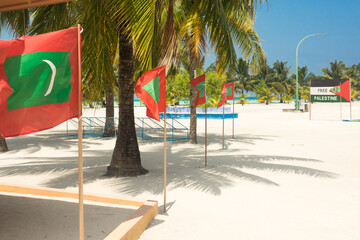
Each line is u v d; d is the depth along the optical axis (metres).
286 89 84.38
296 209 5.27
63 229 4.27
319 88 26.52
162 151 12.04
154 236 4.20
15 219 4.63
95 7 6.14
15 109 2.70
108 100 17.61
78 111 2.88
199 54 14.74
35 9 10.97
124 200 5.30
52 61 2.77
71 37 2.86
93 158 10.69
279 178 7.43
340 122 23.38
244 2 9.52
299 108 41.47
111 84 7.32
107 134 17.39
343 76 86.31
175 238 4.13
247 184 6.90
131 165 7.90
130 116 8.07
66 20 8.21
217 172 8.11
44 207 5.19
